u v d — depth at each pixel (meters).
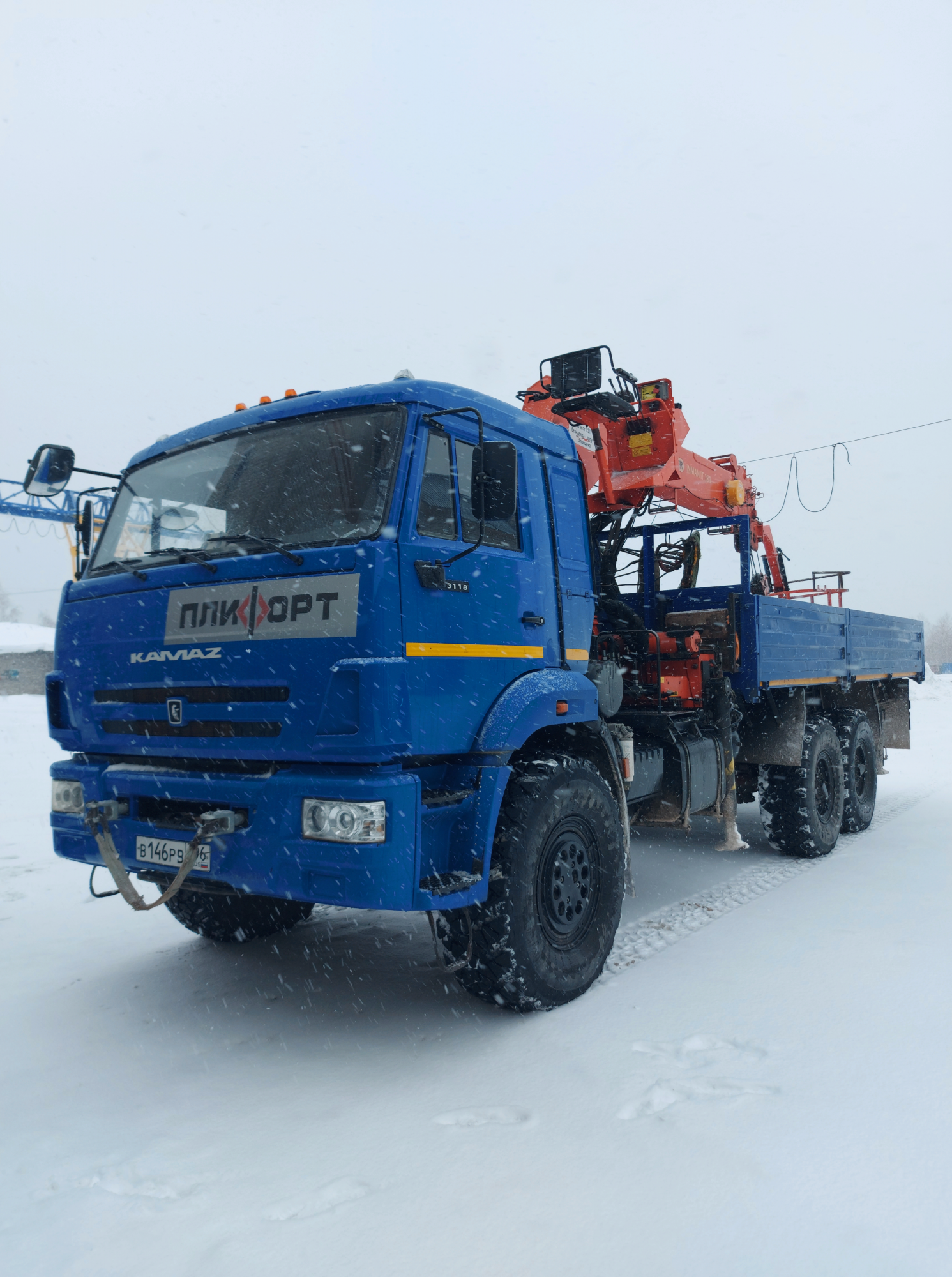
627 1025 3.37
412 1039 3.37
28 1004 3.82
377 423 3.40
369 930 4.89
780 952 4.16
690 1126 2.55
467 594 3.46
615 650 5.95
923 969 3.85
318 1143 2.58
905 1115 2.58
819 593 8.05
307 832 3.03
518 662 3.76
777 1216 2.11
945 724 19.19
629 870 4.29
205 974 4.19
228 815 3.16
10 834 7.73
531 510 4.02
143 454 4.18
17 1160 2.54
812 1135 2.48
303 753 3.08
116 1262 2.04
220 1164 2.47
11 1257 2.07
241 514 3.58
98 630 3.79
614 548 6.27
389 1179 2.36
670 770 5.36
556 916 3.66
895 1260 1.93
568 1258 1.99
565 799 3.70
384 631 3.02
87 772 3.79
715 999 3.58
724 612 5.98
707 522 6.26
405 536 3.19
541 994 3.50
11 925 5.02
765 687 6.06
